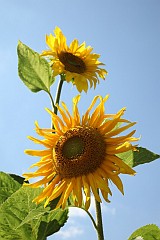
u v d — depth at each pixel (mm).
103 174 1461
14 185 1613
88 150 1479
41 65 1956
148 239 1532
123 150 1451
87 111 1531
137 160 1593
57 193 1461
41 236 1566
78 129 1513
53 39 2242
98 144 1485
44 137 1520
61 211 1578
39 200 1453
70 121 1533
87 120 1531
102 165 1475
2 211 1486
